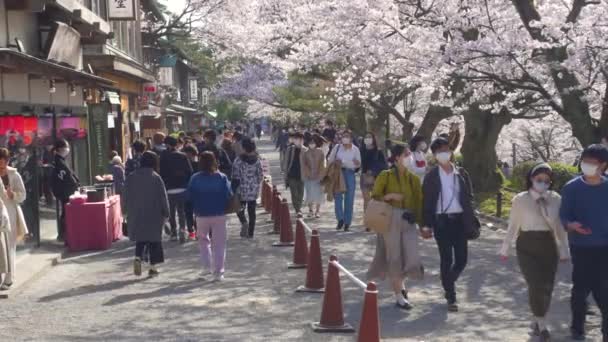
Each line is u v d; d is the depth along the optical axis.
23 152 15.72
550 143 36.25
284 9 30.78
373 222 9.24
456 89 20.64
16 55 11.85
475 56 15.70
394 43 17.80
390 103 33.75
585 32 14.55
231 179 16.11
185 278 11.77
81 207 14.72
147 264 13.00
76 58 19.39
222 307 9.66
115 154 19.28
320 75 32.69
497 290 10.59
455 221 9.25
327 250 14.23
